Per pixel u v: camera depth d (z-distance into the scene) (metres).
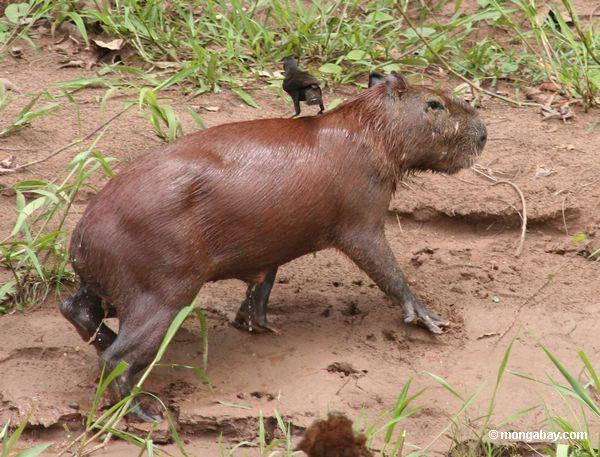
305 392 11.47
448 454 10.66
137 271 10.88
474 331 12.64
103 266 10.92
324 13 18.45
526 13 17.86
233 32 18.20
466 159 12.77
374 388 11.55
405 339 12.49
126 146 15.39
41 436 11.02
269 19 19.23
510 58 18.36
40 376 11.69
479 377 11.80
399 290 12.30
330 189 11.73
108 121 14.56
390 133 12.16
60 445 10.88
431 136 12.38
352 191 11.87
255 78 17.45
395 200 14.97
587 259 14.12
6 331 12.36
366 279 13.84
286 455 10.16
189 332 12.64
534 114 17.05
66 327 12.52
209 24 18.19
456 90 17.52
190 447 10.92
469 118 12.69
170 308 10.95
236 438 11.03
